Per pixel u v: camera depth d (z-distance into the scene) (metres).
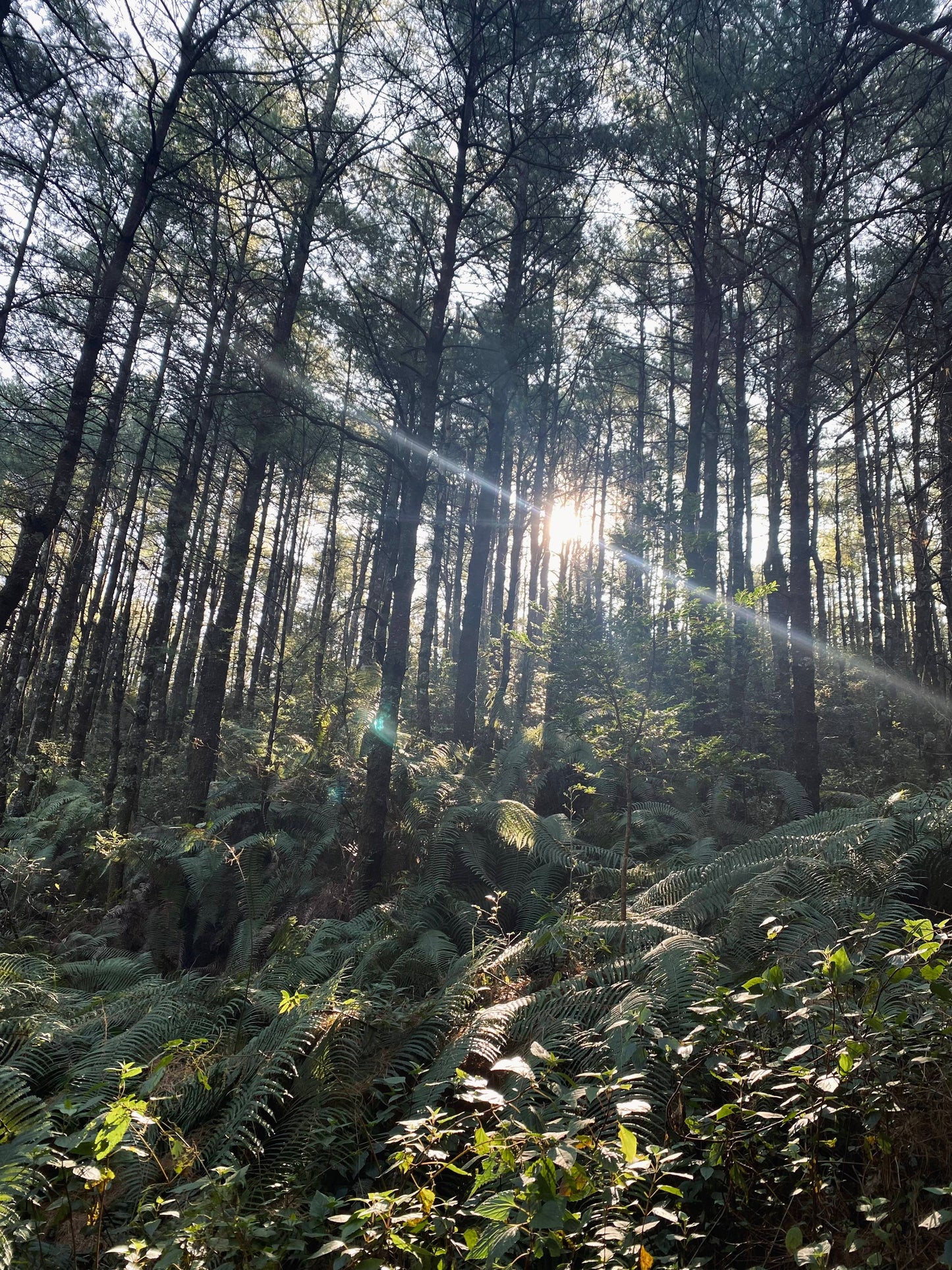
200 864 7.77
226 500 20.03
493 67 8.46
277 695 10.67
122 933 7.89
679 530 8.42
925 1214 2.32
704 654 6.60
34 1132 3.08
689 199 12.30
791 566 8.91
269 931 7.14
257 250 13.55
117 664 11.60
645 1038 3.17
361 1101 3.59
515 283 12.27
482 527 12.87
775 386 13.77
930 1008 2.74
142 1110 2.84
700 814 8.12
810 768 8.44
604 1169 2.39
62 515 7.84
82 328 8.20
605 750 5.51
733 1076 2.53
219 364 10.94
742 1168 2.54
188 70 7.79
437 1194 3.09
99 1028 4.73
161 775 13.20
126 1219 3.06
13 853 8.18
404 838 7.51
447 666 20.34
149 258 11.10
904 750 10.95
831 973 2.54
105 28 7.53
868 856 4.44
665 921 4.66
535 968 4.78
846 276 13.51
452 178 10.02
